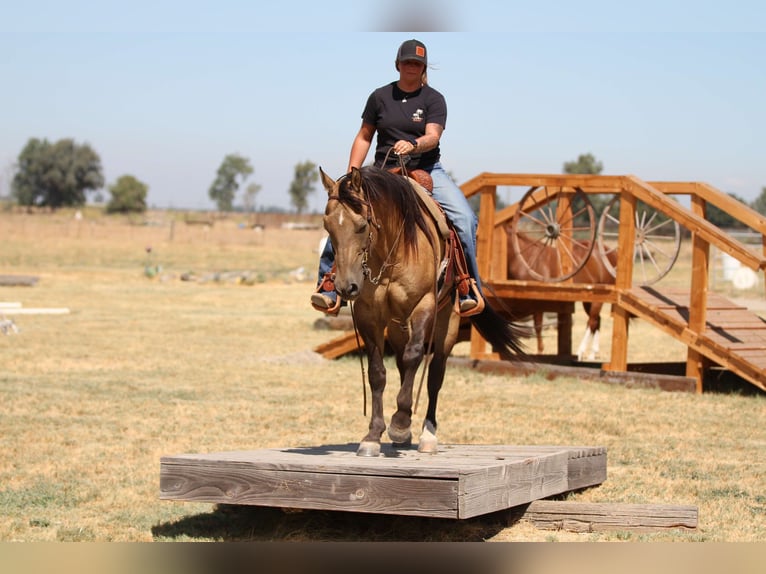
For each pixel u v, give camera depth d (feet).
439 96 25.32
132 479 27.20
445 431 35.76
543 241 58.95
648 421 38.65
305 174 443.73
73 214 365.20
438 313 24.89
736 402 43.93
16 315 81.51
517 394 45.62
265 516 23.26
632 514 22.35
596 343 61.98
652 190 47.75
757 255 43.75
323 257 24.41
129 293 107.34
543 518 22.63
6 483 26.63
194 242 213.46
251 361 56.03
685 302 50.42
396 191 21.89
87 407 39.47
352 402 42.39
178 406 40.24
